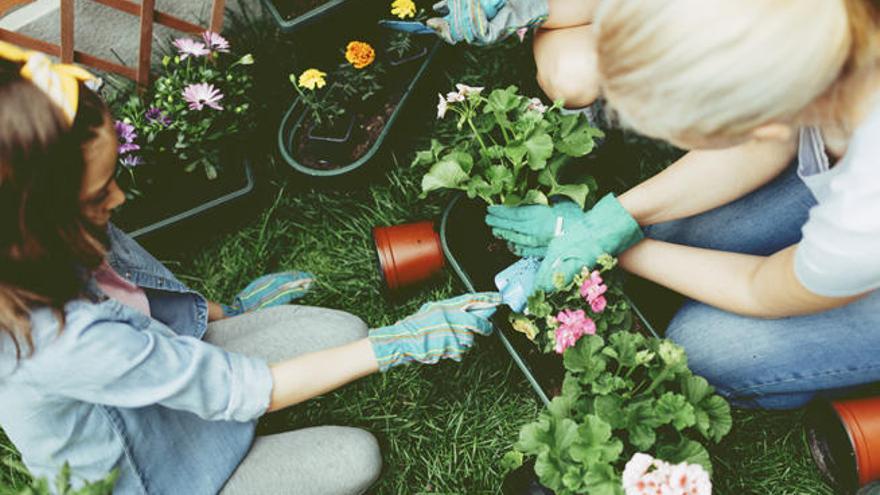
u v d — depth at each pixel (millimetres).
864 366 1445
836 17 771
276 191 2139
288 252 2100
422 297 1963
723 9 770
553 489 1450
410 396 1869
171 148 1973
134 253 1410
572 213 1563
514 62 2148
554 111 1818
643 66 831
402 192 2086
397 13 1958
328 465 1472
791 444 1743
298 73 2215
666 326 1838
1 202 893
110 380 1096
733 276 1403
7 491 1094
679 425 1401
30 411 1108
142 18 1943
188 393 1171
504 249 1769
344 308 2000
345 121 2062
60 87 884
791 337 1458
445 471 1788
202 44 1925
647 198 1504
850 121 929
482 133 1738
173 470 1329
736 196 1493
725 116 833
